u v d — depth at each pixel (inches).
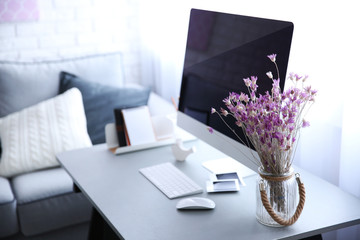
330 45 74.5
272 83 60.9
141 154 79.7
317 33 76.1
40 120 104.1
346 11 71.0
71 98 107.7
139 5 135.0
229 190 65.2
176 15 116.1
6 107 113.0
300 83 79.7
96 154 80.6
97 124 111.6
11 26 124.5
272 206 56.1
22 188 95.1
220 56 69.7
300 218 57.7
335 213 58.6
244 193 64.8
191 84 77.1
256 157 63.2
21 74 114.8
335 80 75.0
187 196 64.8
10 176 102.0
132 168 74.5
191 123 77.0
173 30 118.7
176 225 57.4
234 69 67.0
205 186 67.4
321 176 80.7
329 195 63.0
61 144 101.8
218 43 70.2
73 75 117.0
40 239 97.1
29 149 100.7
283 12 81.4
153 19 129.4
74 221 98.2
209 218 58.7
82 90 114.0
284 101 56.7
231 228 56.4
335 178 78.9
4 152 101.3
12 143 101.4
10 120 105.2
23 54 127.6
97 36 134.6
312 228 55.6
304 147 82.0
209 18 72.4
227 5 95.3
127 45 138.7
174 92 124.8
